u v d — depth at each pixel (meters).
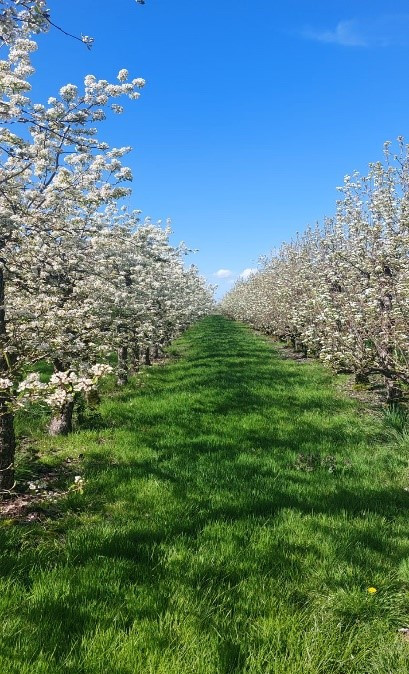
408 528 5.46
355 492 6.54
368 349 9.66
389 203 10.57
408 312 9.17
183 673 3.13
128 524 5.36
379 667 3.36
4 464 6.17
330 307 10.77
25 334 6.47
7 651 3.19
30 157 6.44
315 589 4.26
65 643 3.37
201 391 13.38
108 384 14.16
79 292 9.38
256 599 4.01
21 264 7.72
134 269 13.35
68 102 7.34
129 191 8.12
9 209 6.88
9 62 5.95
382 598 4.12
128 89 7.58
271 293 28.12
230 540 5.00
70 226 8.29
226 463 7.55
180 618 3.68
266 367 18.47
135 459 7.75
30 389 4.48
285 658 3.34
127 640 3.40
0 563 4.31
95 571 4.28
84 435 8.99
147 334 13.78
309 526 5.37
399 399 10.56
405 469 7.41
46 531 5.18
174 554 4.64
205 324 48.81
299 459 7.87
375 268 10.36
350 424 10.15
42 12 4.42
